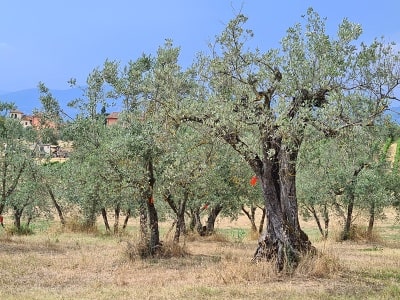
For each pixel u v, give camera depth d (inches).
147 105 797.2
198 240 1152.2
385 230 1523.1
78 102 994.1
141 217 813.9
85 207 1189.7
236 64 594.6
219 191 998.4
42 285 535.2
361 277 575.8
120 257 739.4
